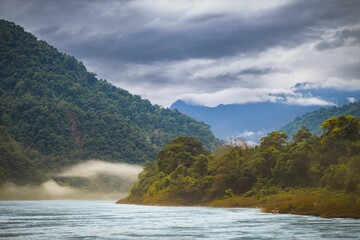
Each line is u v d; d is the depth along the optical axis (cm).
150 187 18712
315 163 13200
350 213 8244
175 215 9488
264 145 15612
